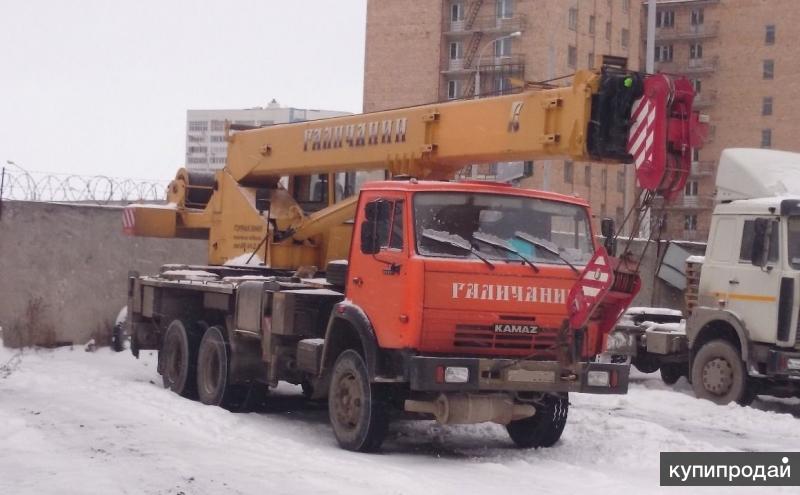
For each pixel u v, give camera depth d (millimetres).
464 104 12344
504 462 10664
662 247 24359
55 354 21328
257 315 13148
